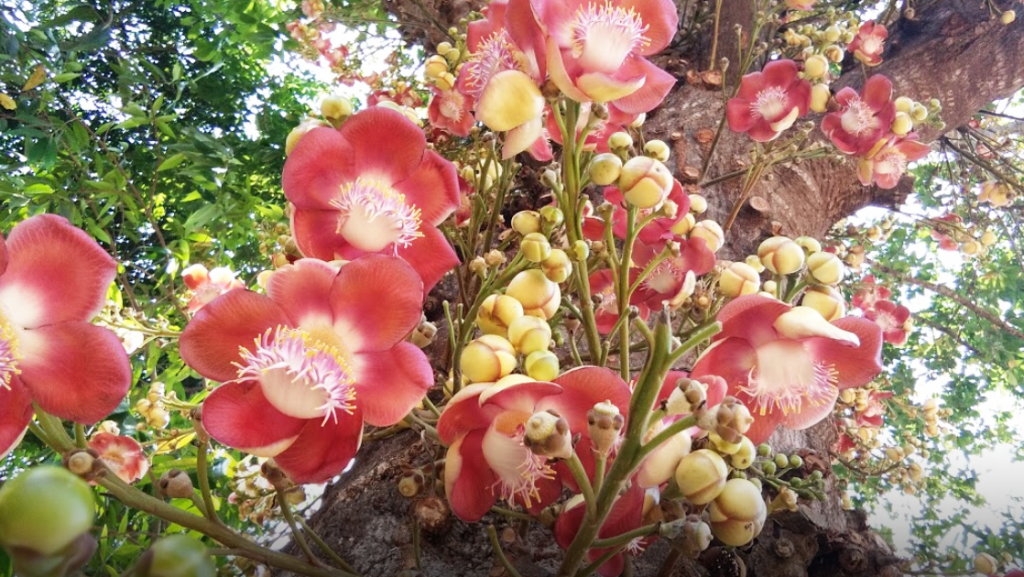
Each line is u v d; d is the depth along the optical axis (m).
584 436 0.30
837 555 0.45
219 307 0.29
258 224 1.18
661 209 0.37
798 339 0.32
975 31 1.08
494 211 0.51
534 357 0.30
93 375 0.27
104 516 0.53
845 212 0.96
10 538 0.19
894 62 1.09
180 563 0.20
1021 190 1.25
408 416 0.35
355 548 0.45
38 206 1.00
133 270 1.32
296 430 0.29
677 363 0.55
